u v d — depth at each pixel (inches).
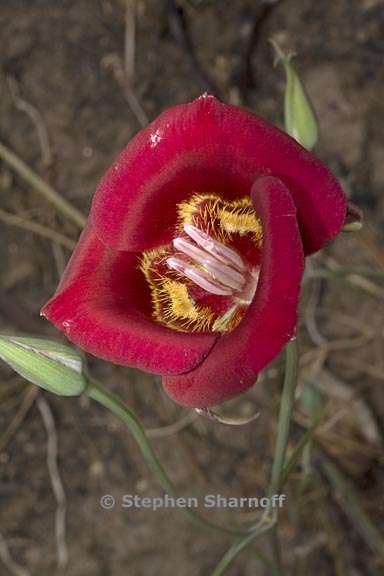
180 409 13.3
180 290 8.4
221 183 8.0
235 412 13.1
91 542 13.3
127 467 13.3
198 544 13.1
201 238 8.2
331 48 13.2
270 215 7.4
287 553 13.0
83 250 8.3
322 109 13.1
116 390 13.3
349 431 12.9
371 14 13.1
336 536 12.9
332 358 13.1
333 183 7.6
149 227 8.3
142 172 8.0
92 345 7.8
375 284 12.9
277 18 13.3
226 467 13.2
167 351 7.6
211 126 7.7
